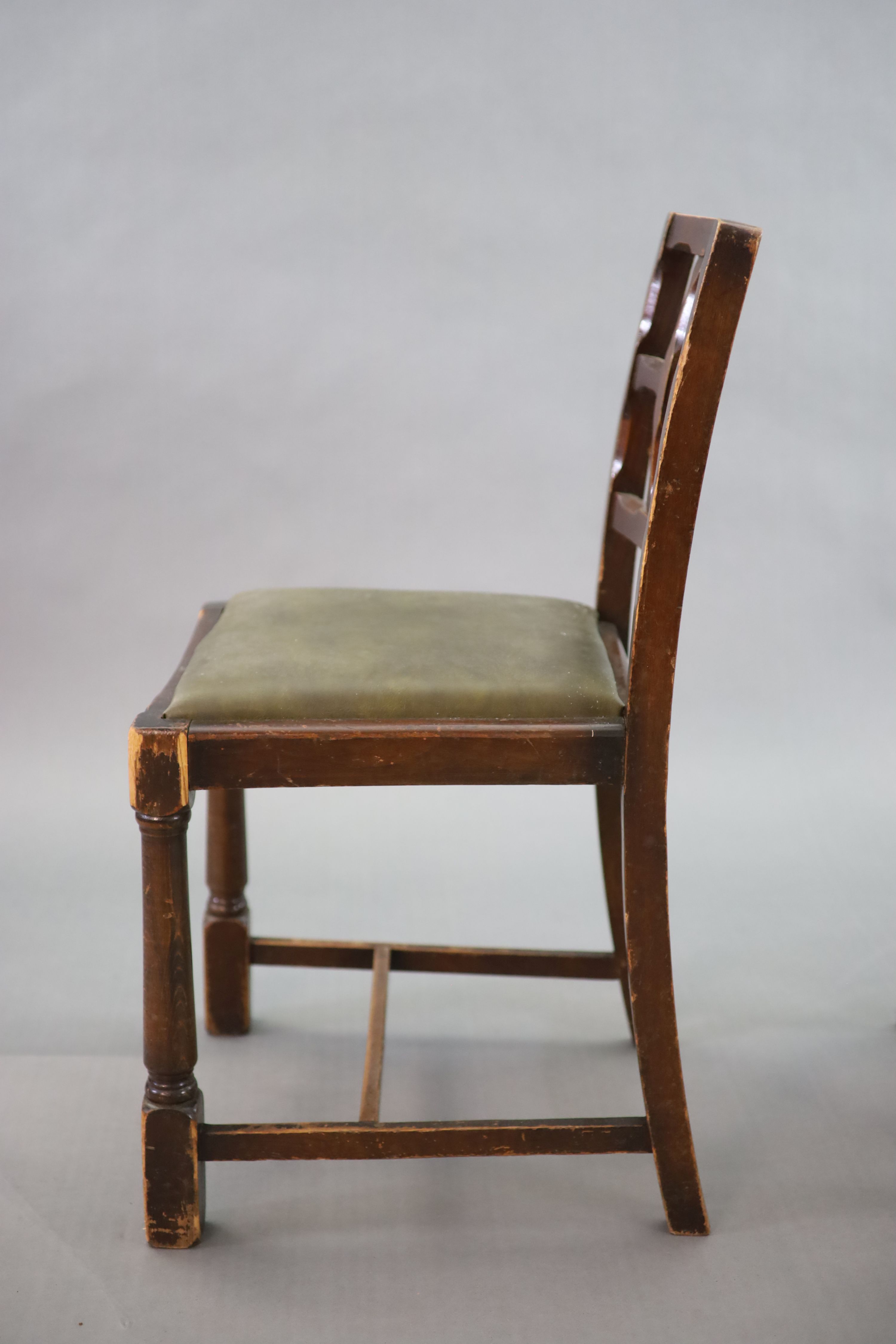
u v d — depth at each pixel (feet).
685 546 3.45
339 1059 4.93
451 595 4.50
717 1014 5.24
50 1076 4.74
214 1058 4.93
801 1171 4.24
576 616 4.37
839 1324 3.54
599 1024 5.24
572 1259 3.82
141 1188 4.13
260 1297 3.63
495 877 6.51
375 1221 4.00
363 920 6.00
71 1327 3.51
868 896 6.26
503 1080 4.77
